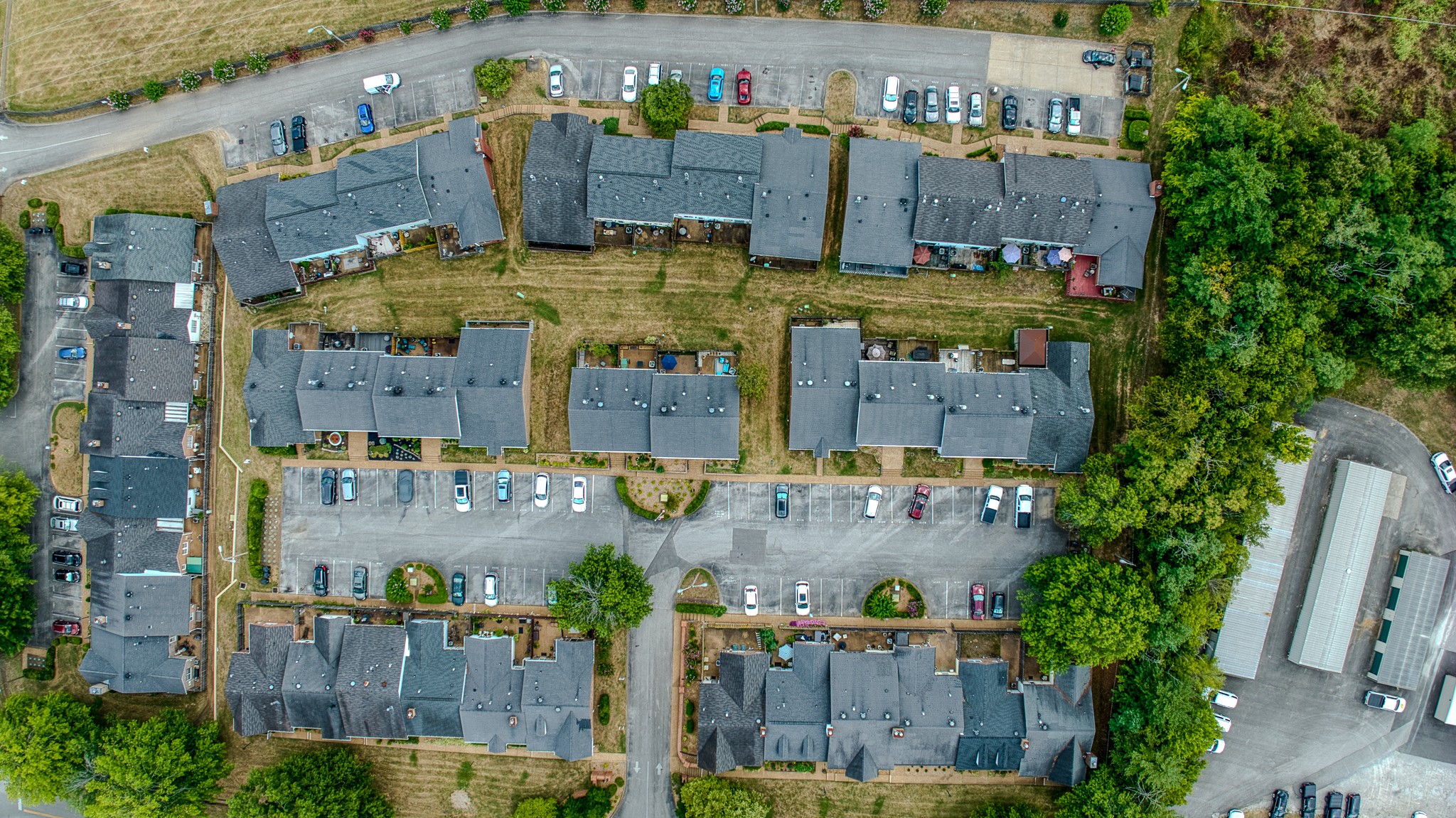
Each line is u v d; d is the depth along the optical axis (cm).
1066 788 7375
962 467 7419
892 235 7144
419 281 7456
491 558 7519
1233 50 7288
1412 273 6419
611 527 7481
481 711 7150
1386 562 7356
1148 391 6862
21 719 7150
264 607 7512
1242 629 7281
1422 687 7369
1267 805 7406
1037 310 7356
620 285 7419
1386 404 7312
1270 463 6744
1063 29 7375
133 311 7288
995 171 7100
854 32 7419
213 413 7494
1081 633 6531
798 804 7462
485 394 7081
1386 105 7212
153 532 7394
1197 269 6694
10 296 7406
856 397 7075
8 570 7175
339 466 7500
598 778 7456
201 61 7512
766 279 7388
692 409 7069
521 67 7444
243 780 7544
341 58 7500
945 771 7456
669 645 7481
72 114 7519
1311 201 6581
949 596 7444
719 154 7069
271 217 7094
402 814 7525
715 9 7444
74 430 7538
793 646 7331
